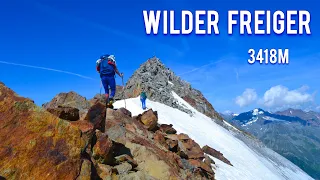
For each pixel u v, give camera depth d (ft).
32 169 26.68
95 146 38.50
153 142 60.34
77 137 30.89
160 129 76.79
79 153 30.25
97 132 39.91
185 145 76.18
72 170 28.81
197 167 64.44
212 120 215.51
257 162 138.72
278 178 131.95
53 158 28.17
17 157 26.55
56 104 49.52
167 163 50.34
